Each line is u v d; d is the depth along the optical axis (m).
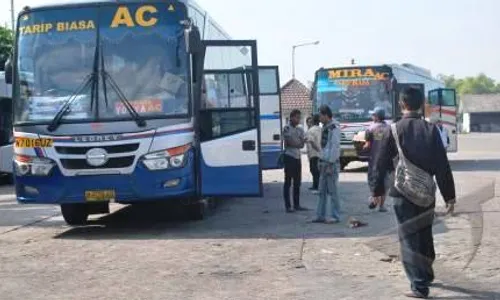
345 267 8.46
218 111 11.42
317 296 7.17
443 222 9.17
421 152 6.89
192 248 9.79
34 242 10.72
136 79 10.87
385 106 23.25
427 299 6.90
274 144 17.06
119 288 7.64
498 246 9.20
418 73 27.12
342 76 23.75
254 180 11.45
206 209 13.19
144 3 11.05
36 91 11.00
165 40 10.97
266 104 17.00
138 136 10.70
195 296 7.25
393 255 8.91
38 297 7.32
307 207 14.62
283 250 9.53
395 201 7.09
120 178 10.70
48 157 10.80
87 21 11.06
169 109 10.83
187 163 10.88
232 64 11.73
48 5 11.19
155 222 12.70
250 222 12.39
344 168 25.19
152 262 8.92
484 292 7.11
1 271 8.59
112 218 13.57
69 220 12.62
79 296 7.34
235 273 8.25
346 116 23.53
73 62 10.98
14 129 11.12
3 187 22.91
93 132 10.73
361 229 11.27
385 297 7.07
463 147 47.31
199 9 12.37
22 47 11.20
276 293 7.32
